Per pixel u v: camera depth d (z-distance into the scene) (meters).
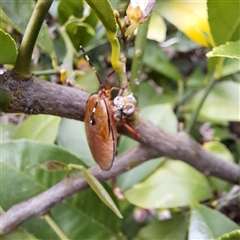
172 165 0.16
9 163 0.13
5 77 0.08
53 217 0.13
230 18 0.11
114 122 0.09
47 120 0.15
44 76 0.16
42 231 0.13
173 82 0.23
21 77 0.09
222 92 0.18
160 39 0.14
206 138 0.21
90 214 0.13
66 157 0.13
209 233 0.12
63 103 0.09
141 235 0.16
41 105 0.09
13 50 0.09
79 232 0.13
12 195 0.12
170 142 0.12
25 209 0.11
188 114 0.20
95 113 0.09
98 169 0.12
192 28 0.14
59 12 0.15
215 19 0.11
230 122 0.23
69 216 0.13
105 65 0.21
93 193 0.14
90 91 0.17
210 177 0.17
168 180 0.15
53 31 0.16
